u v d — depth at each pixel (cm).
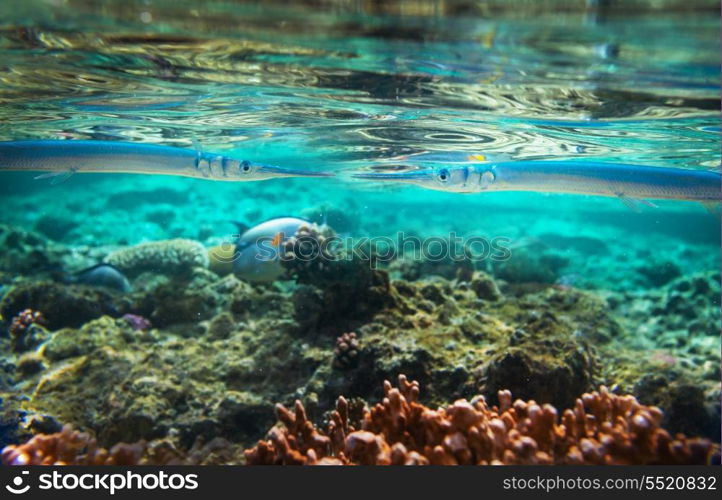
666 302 85
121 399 47
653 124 73
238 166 61
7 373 55
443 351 49
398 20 41
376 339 49
